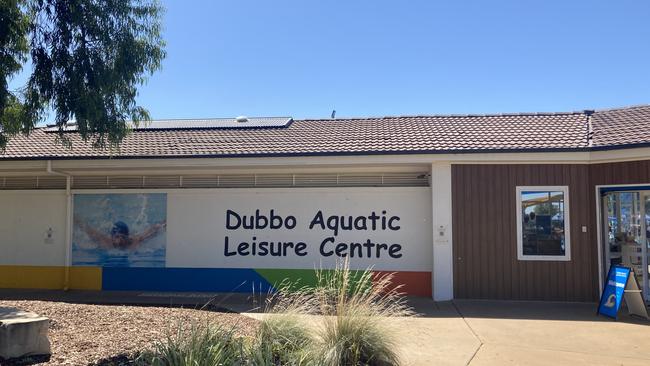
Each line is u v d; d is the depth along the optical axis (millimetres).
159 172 14953
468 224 13102
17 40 9258
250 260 14570
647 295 12258
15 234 15523
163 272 14859
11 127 10133
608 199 12797
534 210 12922
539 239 12867
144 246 14992
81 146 15180
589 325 10109
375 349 6922
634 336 9250
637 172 12117
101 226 15188
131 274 14961
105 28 9602
